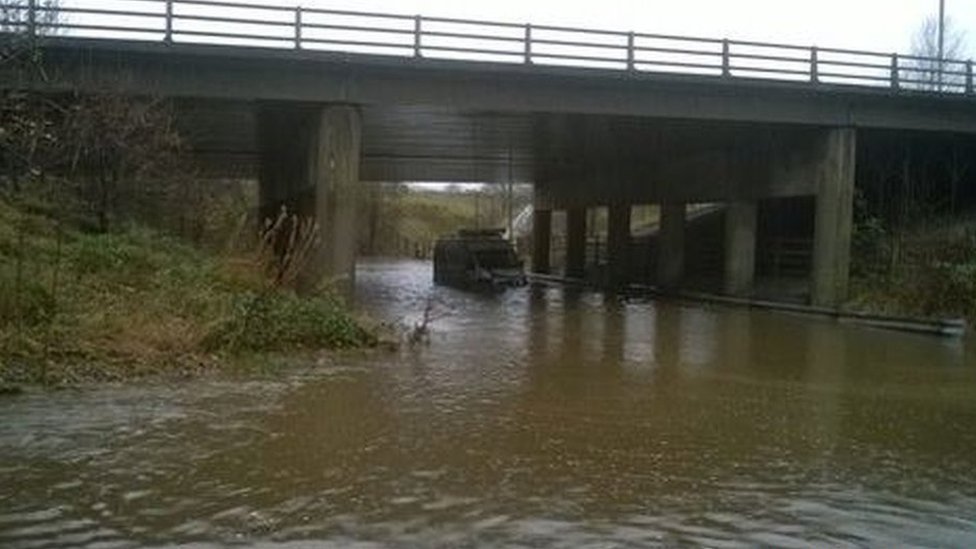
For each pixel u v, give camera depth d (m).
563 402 14.42
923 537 8.31
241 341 17.69
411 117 36.53
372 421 12.44
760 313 34.44
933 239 34.50
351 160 30.50
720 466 10.70
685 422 13.16
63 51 27.62
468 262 49.22
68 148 26.72
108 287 18.42
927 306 29.88
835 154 35.09
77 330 15.66
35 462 9.86
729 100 34.28
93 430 11.28
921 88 36.28
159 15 28.11
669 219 45.81
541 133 41.53
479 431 12.07
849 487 9.92
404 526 8.21
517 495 9.26
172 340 16.34
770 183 38.22
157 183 29.48
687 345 23.20
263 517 8.32
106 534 7.76
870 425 13.39
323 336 19.33
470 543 7.84
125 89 27.73
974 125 36.34
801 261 40.38
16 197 23.34
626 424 12.88
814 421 13.58
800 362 20.55
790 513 8.93
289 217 37.09
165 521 8.14
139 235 24.39
